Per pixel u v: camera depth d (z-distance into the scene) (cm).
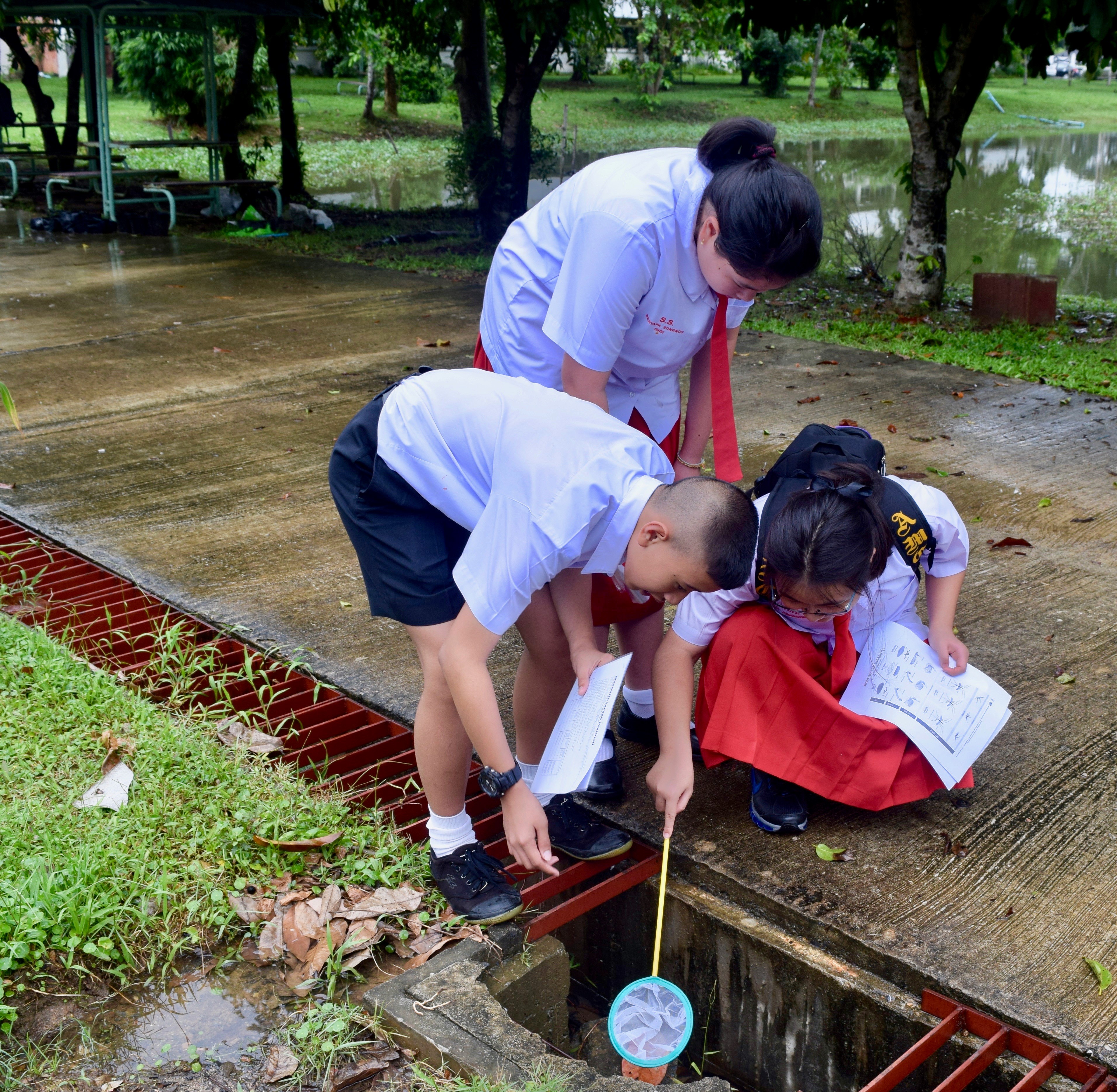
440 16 1299
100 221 1350
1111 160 2438
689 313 257
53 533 450
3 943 217
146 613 387
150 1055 202
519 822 216
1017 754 304
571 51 1638
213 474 523
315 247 1250
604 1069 249
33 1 1327
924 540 260
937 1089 199
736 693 266
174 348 766
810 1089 245
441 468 222
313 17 1432
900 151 2703
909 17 864
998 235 1482
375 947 231
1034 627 376
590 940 279
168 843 253
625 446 216
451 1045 203
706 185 241
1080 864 259
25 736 295
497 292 274
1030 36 904
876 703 268
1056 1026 210
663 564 205
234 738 307
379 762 304
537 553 204
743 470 524
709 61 4328
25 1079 196
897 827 274
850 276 1126
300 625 378
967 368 734
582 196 252
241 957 227
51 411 619
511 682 348
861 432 270
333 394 653
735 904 254
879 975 231
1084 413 630
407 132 2892
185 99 2200
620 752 312
